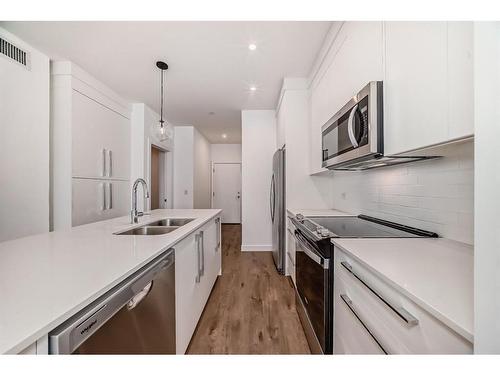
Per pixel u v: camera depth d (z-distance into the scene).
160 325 1.12
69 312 0.57
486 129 0.46
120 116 3.57
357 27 1.50
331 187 3.04
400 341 0.71
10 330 0.49
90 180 2.92
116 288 0.78
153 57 2.50
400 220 1.60
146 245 1.16
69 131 2.61
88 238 1.31
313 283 1.47
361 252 1.01
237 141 7.14
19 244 1.18
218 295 2.48
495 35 0.45
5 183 1.95
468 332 0.49
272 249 3.93
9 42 1.97
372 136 1.18
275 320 2.00
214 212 2.78
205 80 3.07
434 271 0.80
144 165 3.90
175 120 4.88
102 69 2.77
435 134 0.83
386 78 1.16
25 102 2.10
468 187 1.09
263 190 4.18
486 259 0.46
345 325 1.11
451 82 0.76
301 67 2.75
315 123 2.63
